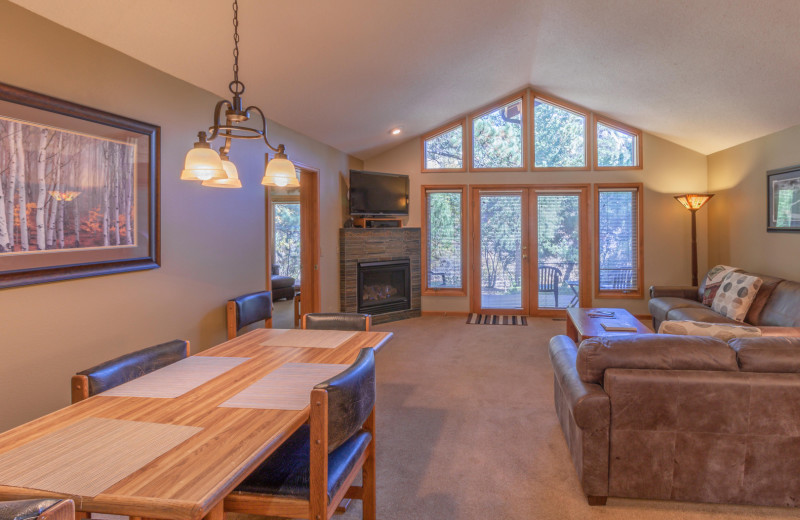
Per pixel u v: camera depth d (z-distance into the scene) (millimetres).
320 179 5273
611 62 4422
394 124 5605
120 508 920
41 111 2072
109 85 2443
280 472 1545
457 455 2549
